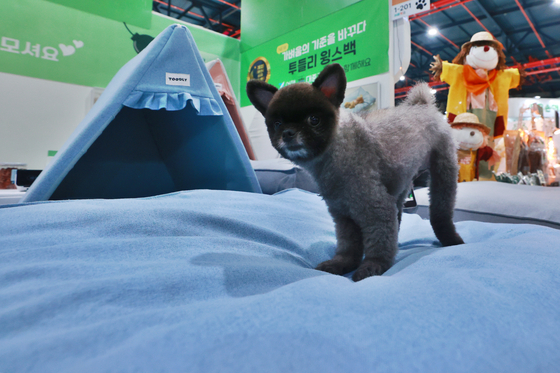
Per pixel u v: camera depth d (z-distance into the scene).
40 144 3.07
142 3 3.46
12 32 2.89
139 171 2.02
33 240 0.77
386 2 2.68
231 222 1.01
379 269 0.80
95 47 3.28
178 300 0.55
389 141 0.96
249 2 3.94
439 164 1.16
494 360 0.38
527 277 0.59
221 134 1.69
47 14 3.03
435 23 6.86
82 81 3.24
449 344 0.40
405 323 0.44
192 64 1.55
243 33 4.05
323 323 0.43
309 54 3.30
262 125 3.79
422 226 1.50
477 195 1.92
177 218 0.97
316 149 0.86
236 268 0.66
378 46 2.74
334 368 0.35
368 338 0.40
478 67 3.25
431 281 0.59
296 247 1.01
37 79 3.03
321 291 0.53
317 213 1.44
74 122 3.22
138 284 0.56
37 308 0.48
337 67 0.88
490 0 5.96
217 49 3.93
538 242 0.84
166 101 1.45
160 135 1.96
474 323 0.44
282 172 2.28
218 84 2.54
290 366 0.35
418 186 2.33
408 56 2.75
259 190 1.83
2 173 2.52
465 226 1.39
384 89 2.73
